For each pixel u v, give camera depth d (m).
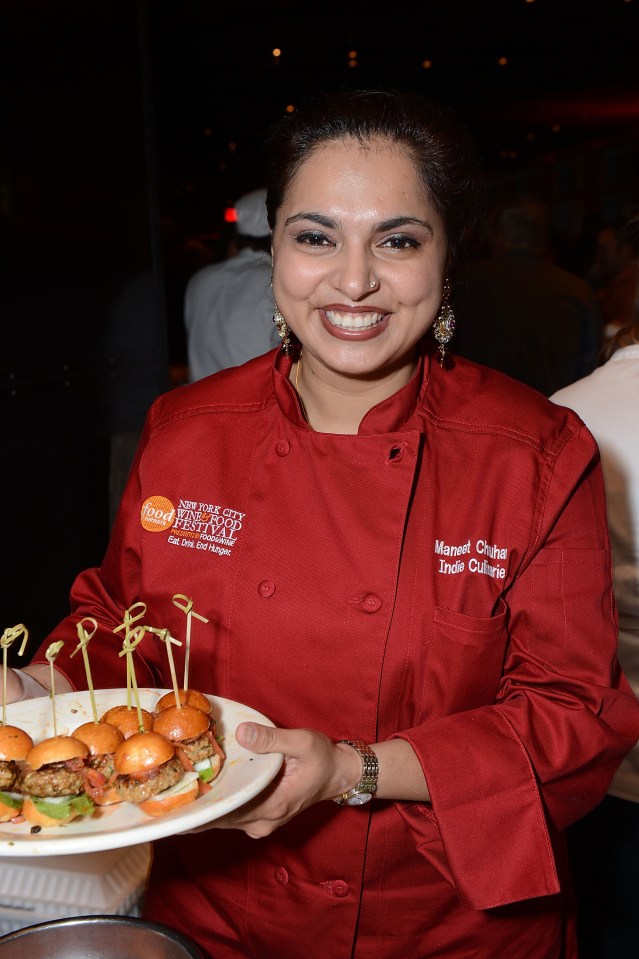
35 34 3.43
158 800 1.06
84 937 0.88
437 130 1.16
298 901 1.29
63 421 3.73
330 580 1.24
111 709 1.20
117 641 1.42
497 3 9.41
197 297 4.17
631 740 1.25
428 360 1.36
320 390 1.31
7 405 3.38
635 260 2.07
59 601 3.75
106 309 4.00
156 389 4.42
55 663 1.37
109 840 0.95
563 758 1.19
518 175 19.05
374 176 1.14
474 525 1.24
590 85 13.34
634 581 1.75
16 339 3.42
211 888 1.34
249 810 1.08
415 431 1.25
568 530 1.25
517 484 1.25
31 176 3.47
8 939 0.87
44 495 3.62
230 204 15.73
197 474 1.34
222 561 1.30
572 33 10.57
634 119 15.61
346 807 1.25
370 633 1.23
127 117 4.10
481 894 1.18
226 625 1.29
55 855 0.97
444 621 1.22
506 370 4.64
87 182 3.83
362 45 10.70
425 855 1.21
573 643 1.25
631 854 1.79
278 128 1.21
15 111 3.37
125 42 4.06
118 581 1.43
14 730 1.12
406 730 1.19
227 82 12.18
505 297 4.57
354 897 1.28
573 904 1.42
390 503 1.24
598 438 1.79
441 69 12.18
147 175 4.27
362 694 1.25
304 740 1.08
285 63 11.37
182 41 10.18
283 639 1.26
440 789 1.14
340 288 1.16
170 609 1.33
